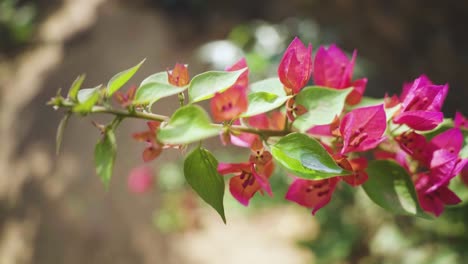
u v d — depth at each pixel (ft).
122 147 9.31
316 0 6.95
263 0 9.85
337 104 2.11
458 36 6.07
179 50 11.04
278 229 7.48
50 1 14.42
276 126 2.21
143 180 7.30
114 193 8.94
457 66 6.15
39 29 13.53
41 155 10.21
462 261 4.35
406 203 2.12
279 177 5.20
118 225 8.55
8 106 11.69
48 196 9.47
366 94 6.79
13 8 13.67
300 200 2.11
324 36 7.06
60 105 1.92
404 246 4.84
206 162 2.03
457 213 4.16
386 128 2.09
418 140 2.15
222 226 7.87
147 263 7.80
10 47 13.28
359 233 5.31
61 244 8.70
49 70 11.97
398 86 6.80
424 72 6.52
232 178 2.05
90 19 12.90
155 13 12.19
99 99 1.96
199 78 2.04
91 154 9.62
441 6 5.93
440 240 4.64
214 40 10.85
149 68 10.80
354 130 2.07
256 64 5.69
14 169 10.34
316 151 1.99
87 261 8.31
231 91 1.93
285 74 2.11
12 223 9.53
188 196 7.32
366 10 6.55
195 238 7.80
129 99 1.98
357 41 6.94
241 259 7.18
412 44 6.47
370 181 2.14
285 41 7.25
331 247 5.25
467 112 6.21
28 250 8.94
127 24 12.25
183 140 1.84
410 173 2.20
